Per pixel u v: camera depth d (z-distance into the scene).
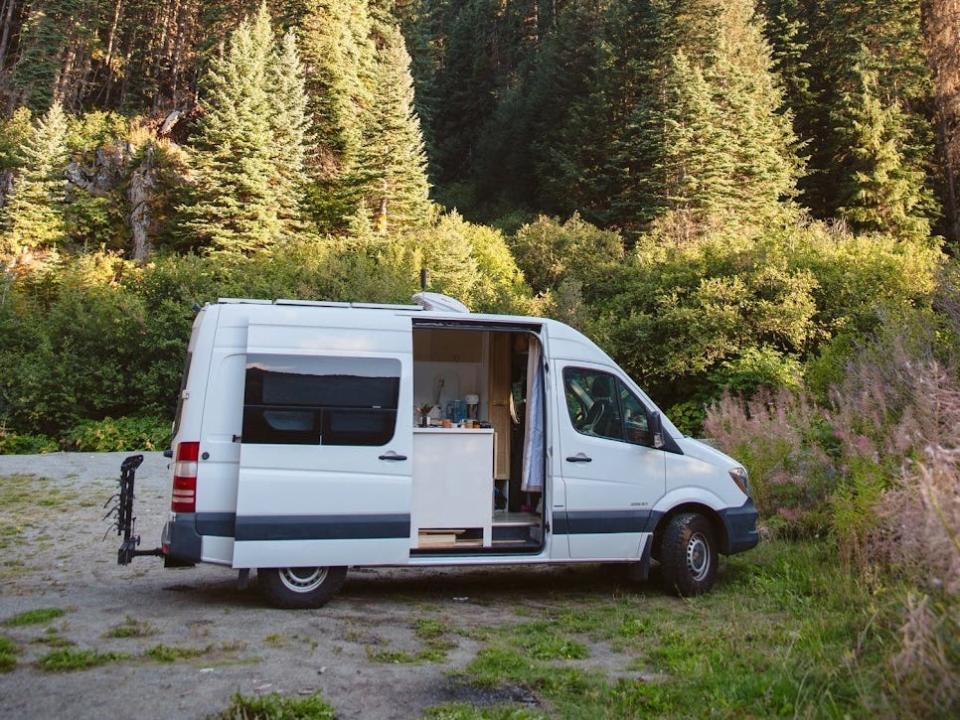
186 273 20.38
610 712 3.85
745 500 7.18
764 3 49.28
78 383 18.16
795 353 21.66
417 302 7.09
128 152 33.72
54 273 27.28
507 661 4.68
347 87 38.41
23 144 33.12
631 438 6.85
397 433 6.06
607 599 6.72
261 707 3.71
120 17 48.19
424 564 6.12
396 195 34.50
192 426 5.74
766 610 6.11
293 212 31.77
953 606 3.62
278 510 5.72
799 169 38.81
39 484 11.68
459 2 72.81
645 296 24.47
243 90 31.11
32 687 4.04
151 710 3.77
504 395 7.37
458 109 64.31
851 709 3.72
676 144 34.84
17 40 47.41
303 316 6.04
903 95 38.41
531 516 6.86
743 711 3.84
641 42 41.34
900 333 9.22
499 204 49.75
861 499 6.45
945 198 38.06
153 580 7.07
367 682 4.30
